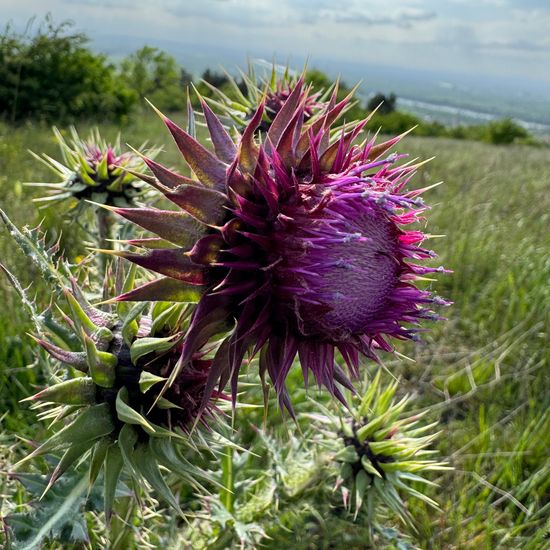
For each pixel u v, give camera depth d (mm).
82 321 127
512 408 285
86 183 215
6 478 180
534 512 225
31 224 330
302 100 124
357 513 187
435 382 295
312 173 122
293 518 193
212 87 225
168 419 127
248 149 122
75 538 135
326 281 118
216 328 120
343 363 254
